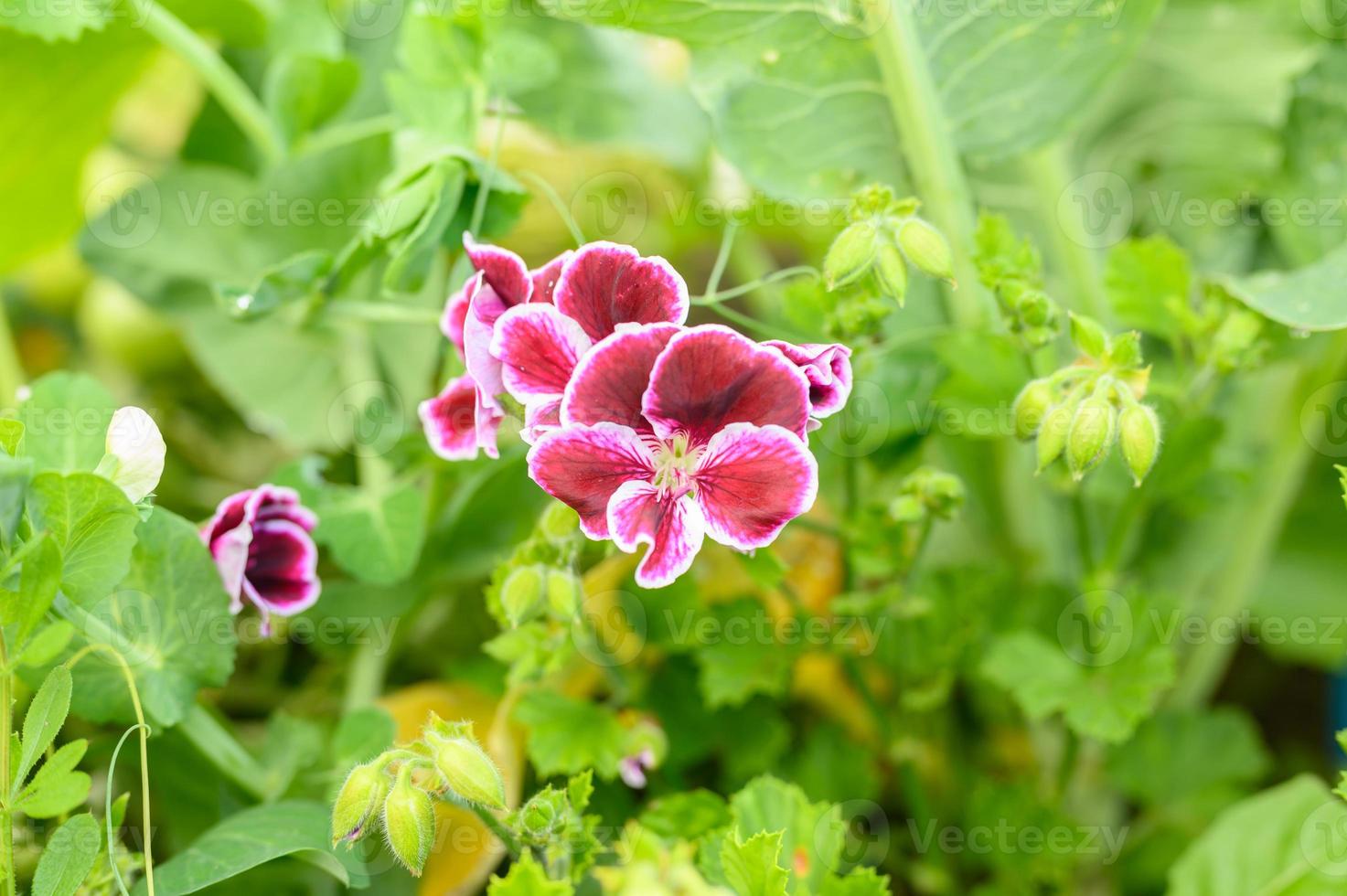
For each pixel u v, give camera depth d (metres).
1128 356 0.52
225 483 0.74
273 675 0.68
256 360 0.67
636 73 0.73
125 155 0.79
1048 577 0.67
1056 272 0.69
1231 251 0.72
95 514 0.49
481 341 0.50
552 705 0.58
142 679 0.54
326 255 0.57
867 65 0.60
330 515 0.59
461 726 0.50
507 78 0.61
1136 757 0.66
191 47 0.66
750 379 0.48
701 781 0.65
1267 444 0.67
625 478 0.49
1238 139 0.74
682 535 0.48
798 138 0.60
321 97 0.65
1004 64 0.61
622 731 0.58
